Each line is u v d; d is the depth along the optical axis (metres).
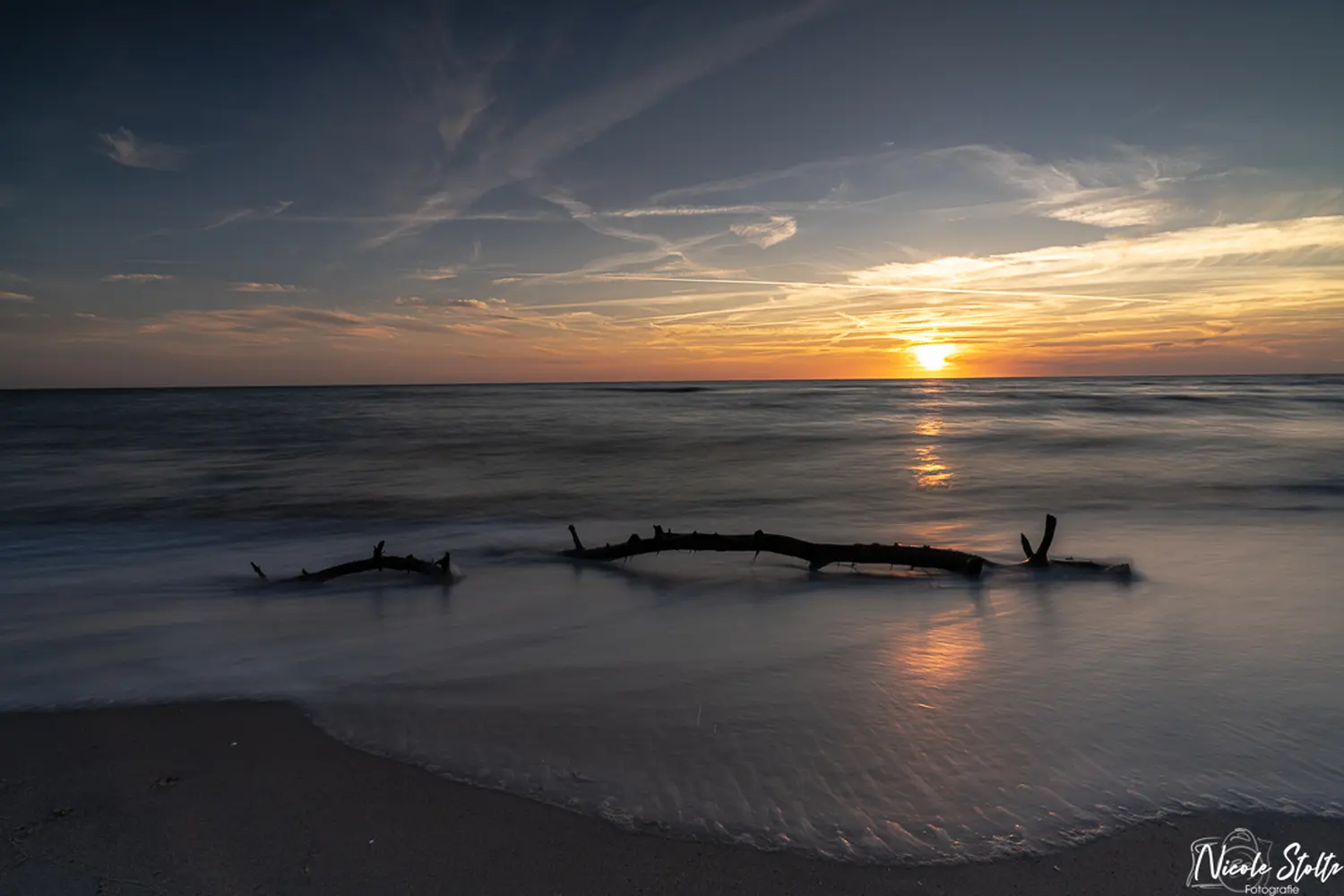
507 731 4.57
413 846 3.41
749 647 6.15
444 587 8.59
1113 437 27.41
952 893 3.07
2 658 6.11
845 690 5.14
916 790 3.81
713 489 16.75
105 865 3.29
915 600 7.64
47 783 4.02
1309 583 7.96
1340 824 3.50
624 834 3.48
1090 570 8.61
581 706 4.93
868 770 4.01
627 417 48.44
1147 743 4.28
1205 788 3.81
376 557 9.05
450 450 26.42
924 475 18.58
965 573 8.61
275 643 6.45
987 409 49.81
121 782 4.02
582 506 14.66
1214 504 13.48
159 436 33.41
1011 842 3.38
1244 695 4.94
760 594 8.05
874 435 30.69
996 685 5.20
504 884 3.14
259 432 35.78
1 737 4.59
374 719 4.78
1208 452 22.11
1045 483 16.72
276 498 15.93
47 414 55.81
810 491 16.27
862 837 3.43
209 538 12.08
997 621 6.80
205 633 6.78
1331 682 5.16
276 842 3.45
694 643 6.27
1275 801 3.69
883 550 8.89
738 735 4.45
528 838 3.46
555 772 4.05
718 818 3.59
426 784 3.95
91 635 6.74
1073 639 6.21
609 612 7.38
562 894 3.07
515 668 5.72
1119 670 5.44
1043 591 7.89
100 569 9.81
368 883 3.15
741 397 93.31
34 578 9.30
